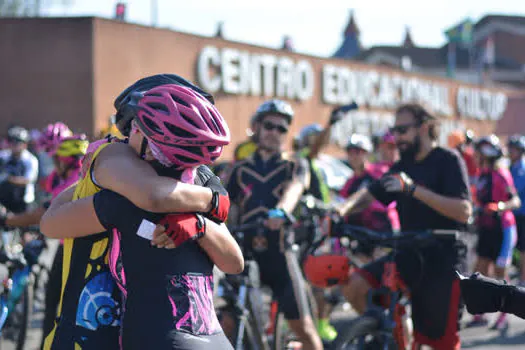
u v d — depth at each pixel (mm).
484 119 36750
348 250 5820
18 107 18062
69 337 2014
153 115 1879
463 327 6398
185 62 20047
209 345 1964
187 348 1913
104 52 17969
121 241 1974
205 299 2006
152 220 1943
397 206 3930
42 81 17969
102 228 1978
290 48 25594
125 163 1927
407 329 3559
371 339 3467
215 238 2004
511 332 6414
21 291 4836
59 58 17875
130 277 1955
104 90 17953
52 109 17891
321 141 5531
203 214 2012
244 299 3838
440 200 3598
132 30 18641
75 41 17781
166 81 2020
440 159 3748
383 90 28625
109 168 1933
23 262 4672
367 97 27609
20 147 9070
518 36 56375
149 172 1910
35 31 17938
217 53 20969
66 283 2084
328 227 3689
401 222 3914
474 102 35719
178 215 1918
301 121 24422
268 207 4098
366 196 3861
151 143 1928
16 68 18062
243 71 21859
